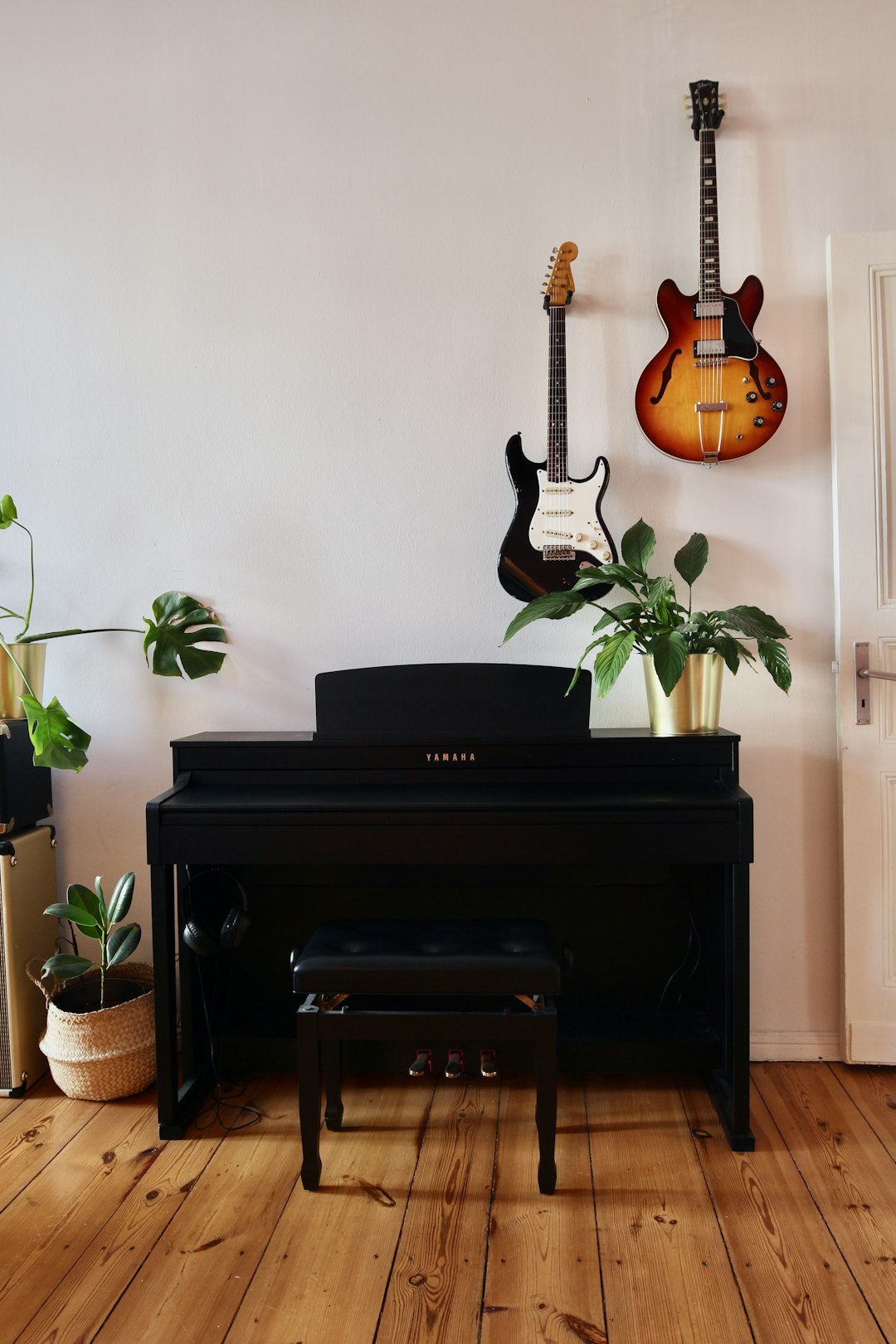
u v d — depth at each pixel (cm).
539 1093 188
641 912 245
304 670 258
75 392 260
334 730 232
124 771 263
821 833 249
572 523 241
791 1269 166
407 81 252
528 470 243
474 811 205
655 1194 189
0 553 264
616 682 253
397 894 249
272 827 207
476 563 253
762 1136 211
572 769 224
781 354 247
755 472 248
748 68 246
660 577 249
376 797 212
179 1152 208
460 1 251
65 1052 229
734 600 250
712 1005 237
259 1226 180
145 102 257
